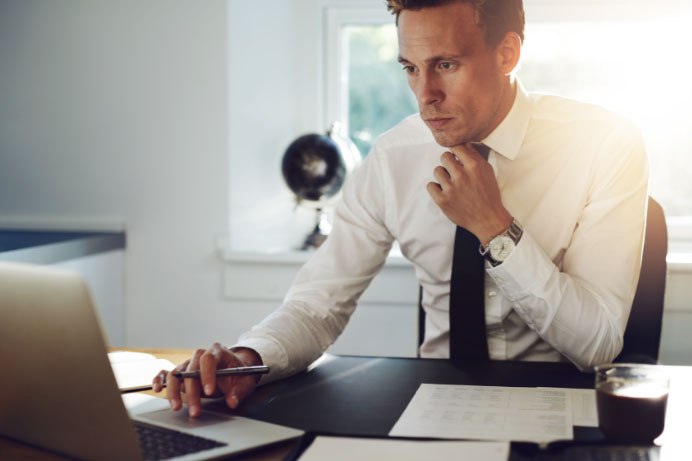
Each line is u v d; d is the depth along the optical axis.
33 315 0.90
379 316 2.82
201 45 2.87
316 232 2.95
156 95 2.90
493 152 1.59
